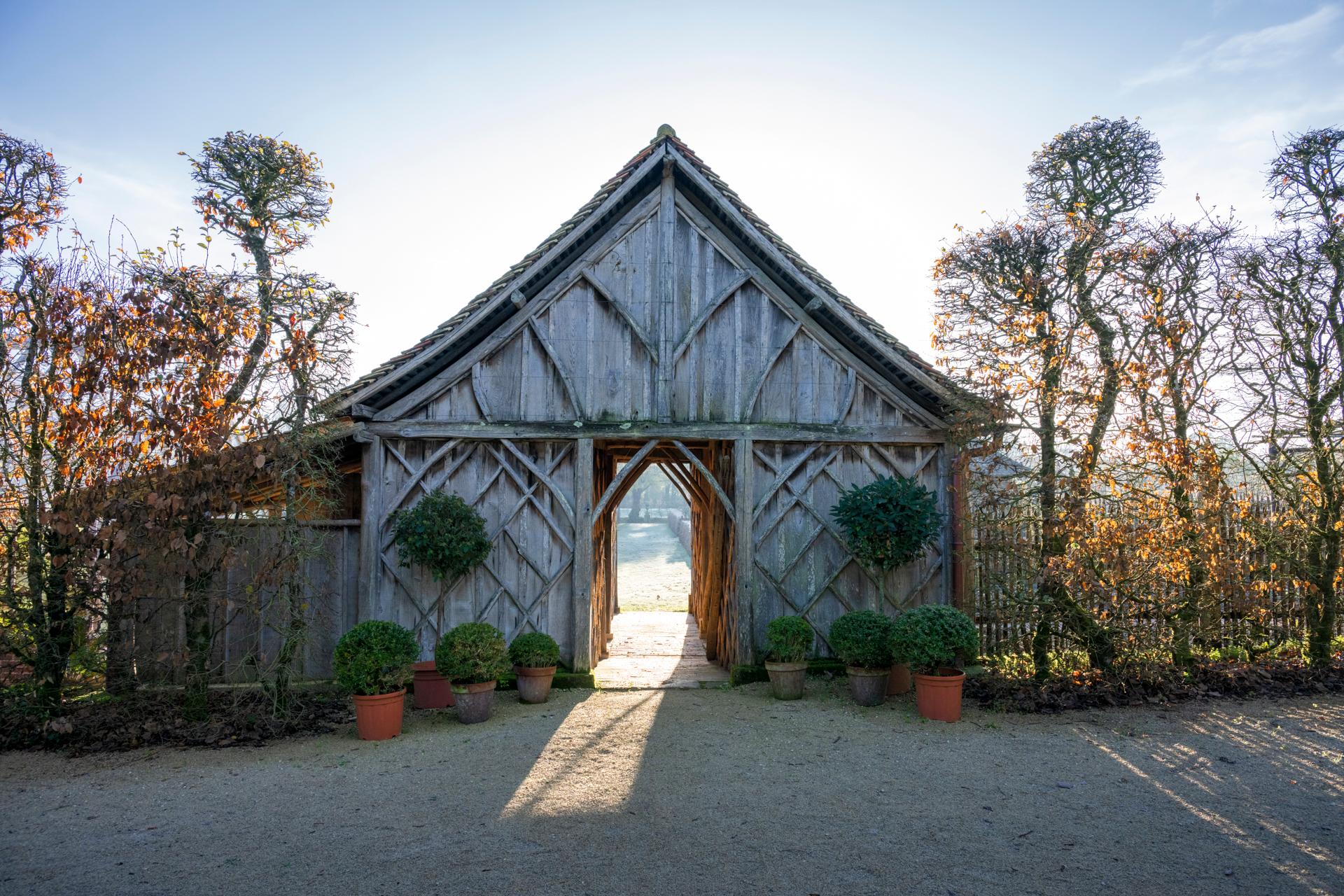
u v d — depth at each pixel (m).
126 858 4.52
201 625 7.43
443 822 4.98
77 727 7.07
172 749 6.81
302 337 7.67
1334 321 8.63
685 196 9.76
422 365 9.07
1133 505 8.19
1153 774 5.88
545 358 9.31
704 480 12.06
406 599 8.88
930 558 9.53
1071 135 11.17
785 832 4.79
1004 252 8.82
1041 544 8.54
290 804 5.39
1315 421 8.71
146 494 7.07
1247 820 4.95
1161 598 8.30
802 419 9.51
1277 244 8.59
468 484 9.13
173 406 7.21
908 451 9.65
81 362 7.23
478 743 6.80
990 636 9.28
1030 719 7.50
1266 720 7.33
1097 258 8.41
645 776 5.87
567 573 9.16
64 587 7.29
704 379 9.44
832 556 9.45
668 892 4.01
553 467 9.25
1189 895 3.97
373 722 7.01
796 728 7.23
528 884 4.11
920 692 7.59
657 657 11.05
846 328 9.68
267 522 7.74
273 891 4.07
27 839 4.84
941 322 9.30
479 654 7.55
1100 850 4.52
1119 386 8.10
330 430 8.20
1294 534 8.99
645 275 9.49
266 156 11.82
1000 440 8.61
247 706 7.58
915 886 4.07
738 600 9.26
